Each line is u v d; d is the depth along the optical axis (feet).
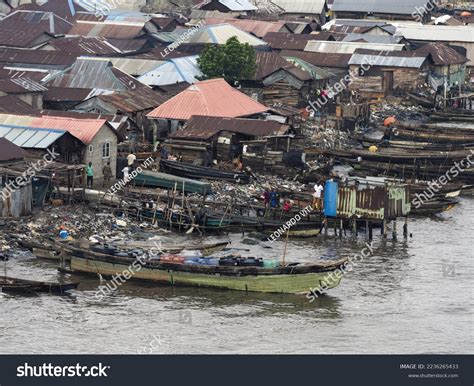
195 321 608.19
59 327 592.19
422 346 580.71
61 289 640.99
